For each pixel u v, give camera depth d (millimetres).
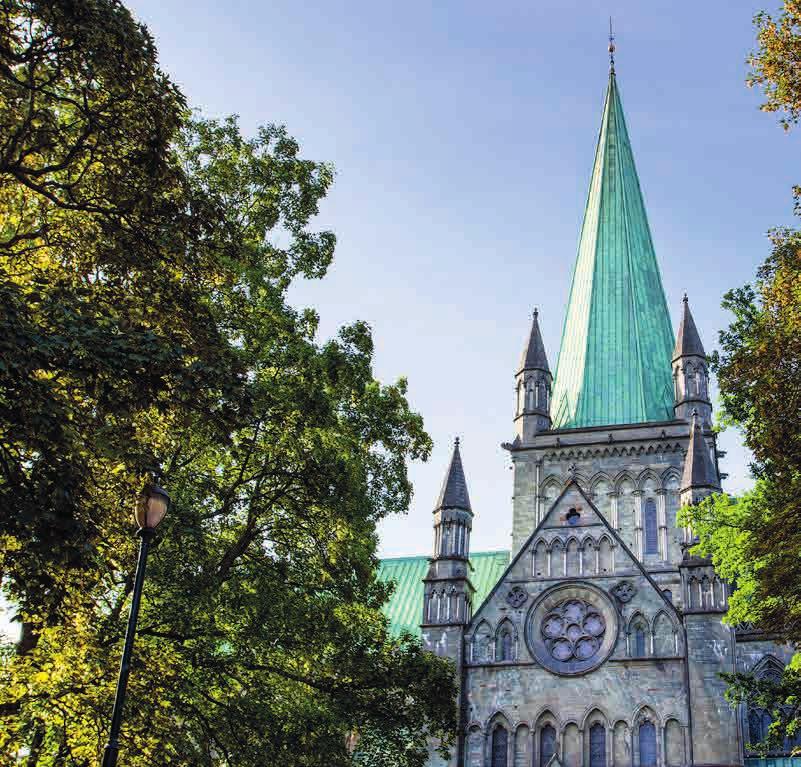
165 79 26141
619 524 73375
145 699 28016
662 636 55781
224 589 33312
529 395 79812
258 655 35094
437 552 61750
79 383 23500
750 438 32938
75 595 25641
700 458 62688
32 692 26625
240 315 34562
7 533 21953
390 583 39844
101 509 24672
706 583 55031
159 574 30328
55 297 22859
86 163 25891
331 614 35219
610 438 75875
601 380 79625
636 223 87250
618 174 89375
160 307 26109
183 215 26750
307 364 35219
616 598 57375
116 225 25641
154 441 29219
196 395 25062
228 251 28812
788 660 53375
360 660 37000
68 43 24266
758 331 32531
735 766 50469
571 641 57281
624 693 54844
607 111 93500
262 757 31594
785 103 30578
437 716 38156
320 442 34500
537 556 60062
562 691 55906
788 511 30766
